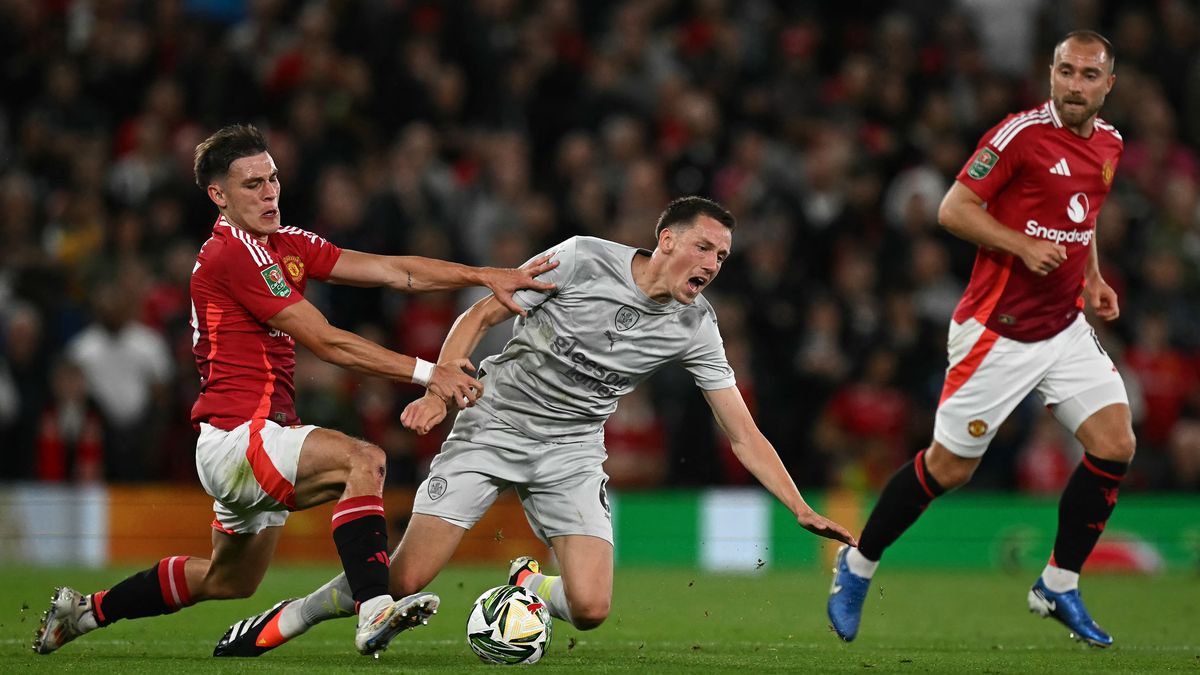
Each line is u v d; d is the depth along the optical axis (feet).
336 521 62.95
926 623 94.58
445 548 70.13
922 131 170.81
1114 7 191.62
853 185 161.99
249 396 65.51
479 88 171.22
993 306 79.30
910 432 146.51
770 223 155.22
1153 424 150.30
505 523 134.92
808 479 143.54
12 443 136.46
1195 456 146.72
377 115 164.14
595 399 70.23
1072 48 76.69
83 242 150.20
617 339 68.54
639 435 140.67
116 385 136.98
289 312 64.54
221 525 67.46
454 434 71.31
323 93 160.15
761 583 118.11
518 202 156.46
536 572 75.56
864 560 80.64
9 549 130.72
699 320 69.62
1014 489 144.56
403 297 145.89
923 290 155.02
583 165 159.22
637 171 154.20
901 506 80.07
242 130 67.15
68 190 158.10
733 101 174.09
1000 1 191.42
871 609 102.73
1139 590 117.08
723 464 142.72
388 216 147.84
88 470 135.23
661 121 167.43
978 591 115.44
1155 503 137.39
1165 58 185.98
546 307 68.90
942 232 162.20
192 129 157.48
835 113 174.29
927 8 188.96
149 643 75.66
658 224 67.31
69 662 65.16
